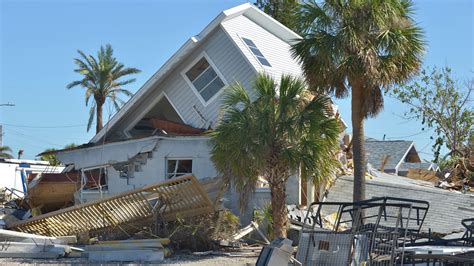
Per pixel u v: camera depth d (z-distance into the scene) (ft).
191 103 72.59
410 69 56.03
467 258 29.25
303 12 56.75
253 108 51.98
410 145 126.93
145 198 57.16
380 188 70.03
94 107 137.80
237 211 60.75
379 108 57.47
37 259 50.03
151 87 72.54
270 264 32.27
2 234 52.95
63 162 72.38
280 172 51.21
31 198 70.95
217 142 51.42
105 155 69.97
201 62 72.90
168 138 66.69
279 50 80.02
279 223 51.62
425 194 68.80
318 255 32.24
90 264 46.85
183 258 50.29
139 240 52.06
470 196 68.59
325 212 62.39
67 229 61.26
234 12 73.05
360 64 53.72
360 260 31.45
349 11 54.85
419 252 31.24
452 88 114.21
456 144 111.86
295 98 51.65
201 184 57.47
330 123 51.88
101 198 61.98
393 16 54.29
